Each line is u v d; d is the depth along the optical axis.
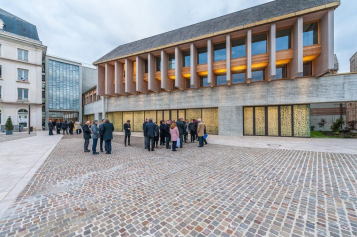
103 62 18.55
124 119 20.19
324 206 2.93
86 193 3.49
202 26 16.11
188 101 15.84
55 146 9.62
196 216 2.65
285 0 13.27
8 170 5.02
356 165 5.41
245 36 13.14
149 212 2.77
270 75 11.68
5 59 21.59
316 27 11.45
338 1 9.67
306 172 4.77
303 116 12.34
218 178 4.34
